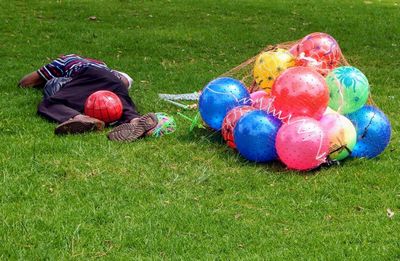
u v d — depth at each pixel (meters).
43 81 8.22
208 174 6.73
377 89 8.88
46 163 6.77
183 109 8.00
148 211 6.29
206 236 6.10
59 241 5.99
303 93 6.80
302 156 6.73
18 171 6.66
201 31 11.27
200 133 7.39
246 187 6.62
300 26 12.30
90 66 7.77
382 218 6.32
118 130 7.21
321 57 7.25
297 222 6.27
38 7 12.49
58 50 9.84
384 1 16.16
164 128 7.31
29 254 5.89
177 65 9.57
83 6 12.88
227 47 10.49
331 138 6.87
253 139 6.86
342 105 7.02
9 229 6.06
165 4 13.78
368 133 7.04
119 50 10.03
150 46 10.23
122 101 7.64
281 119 6.88
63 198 6.38
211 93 7.26
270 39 11.06
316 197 6.54
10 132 7.29
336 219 6.31
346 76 7.03
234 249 6.00
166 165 6.86
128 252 5.95
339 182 6.74
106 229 6.11
